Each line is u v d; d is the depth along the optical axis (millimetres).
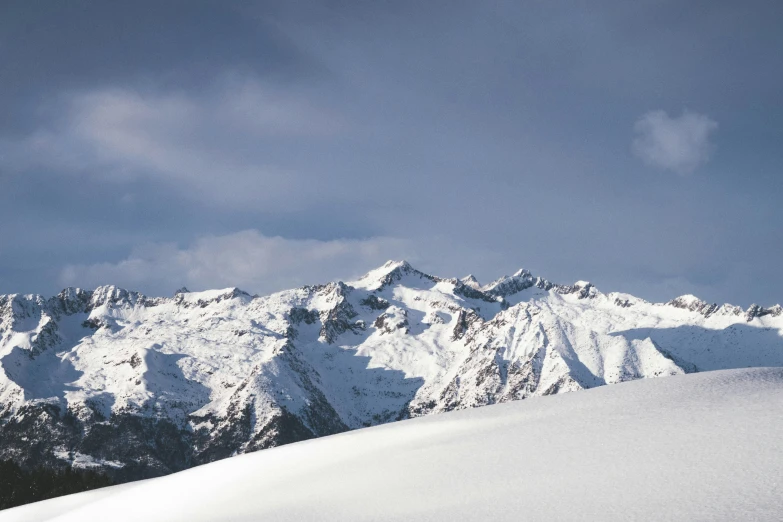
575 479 55719
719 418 64500
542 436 70250
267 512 63781
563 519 47781
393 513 55812
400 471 68438
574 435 68250
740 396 71688
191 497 79500
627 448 60938
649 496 49312
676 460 55594
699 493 48250
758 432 58500
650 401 76625
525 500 52969
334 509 60156
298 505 63875
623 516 46469
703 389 78000
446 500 56688
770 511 43219
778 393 70562
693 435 60938
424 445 77625
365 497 62094
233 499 73125
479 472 62656
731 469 51625
